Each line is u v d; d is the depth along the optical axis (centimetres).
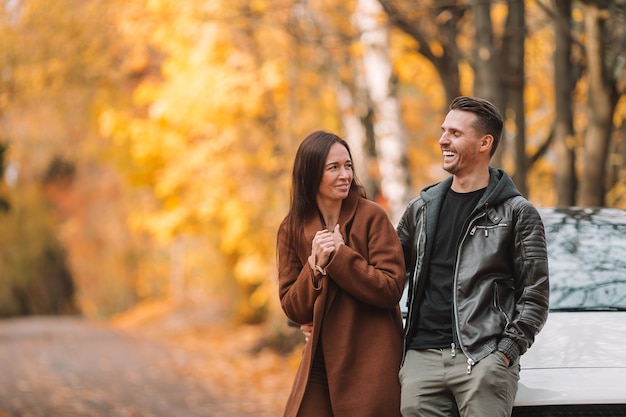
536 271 470
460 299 476
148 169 2133
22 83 1791
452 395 482
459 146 488
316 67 1717
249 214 2077
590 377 483
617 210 665
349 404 498
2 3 1717
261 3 1648
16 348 2567
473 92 1166
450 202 498
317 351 516
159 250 4538
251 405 1305
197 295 4022
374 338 507
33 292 5862
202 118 1947
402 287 505
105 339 2961
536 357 507
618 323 535
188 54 1903
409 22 1205
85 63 1784
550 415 477
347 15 1497
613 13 1016
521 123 1203
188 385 1587
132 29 1777
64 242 5212
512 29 1188
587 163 1067
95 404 1317
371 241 516
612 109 1053
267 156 2005
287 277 534
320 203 530
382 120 1441
